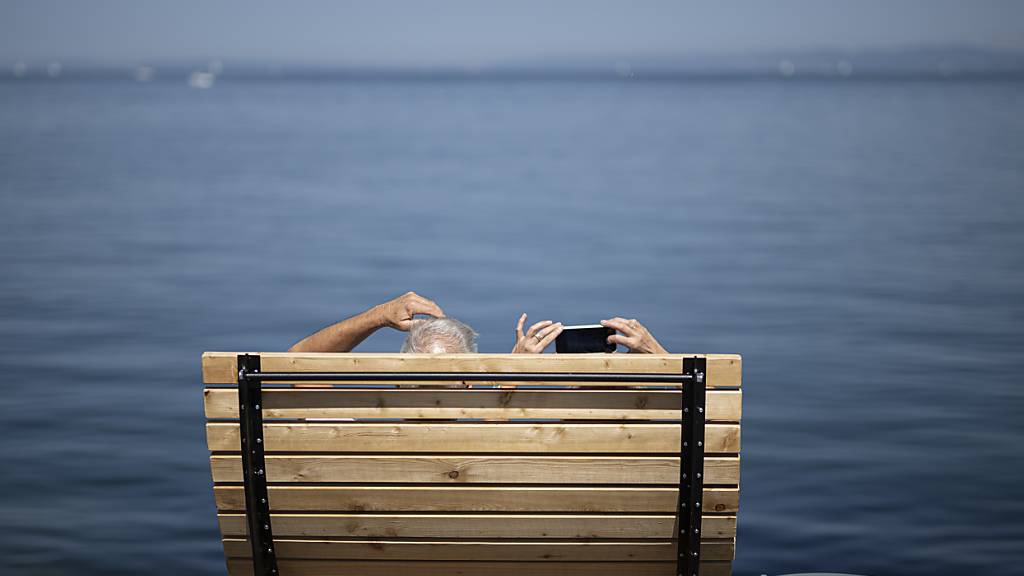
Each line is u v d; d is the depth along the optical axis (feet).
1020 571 18.38
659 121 212.84
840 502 21.49
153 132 178.19
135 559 19.15
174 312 42.80
